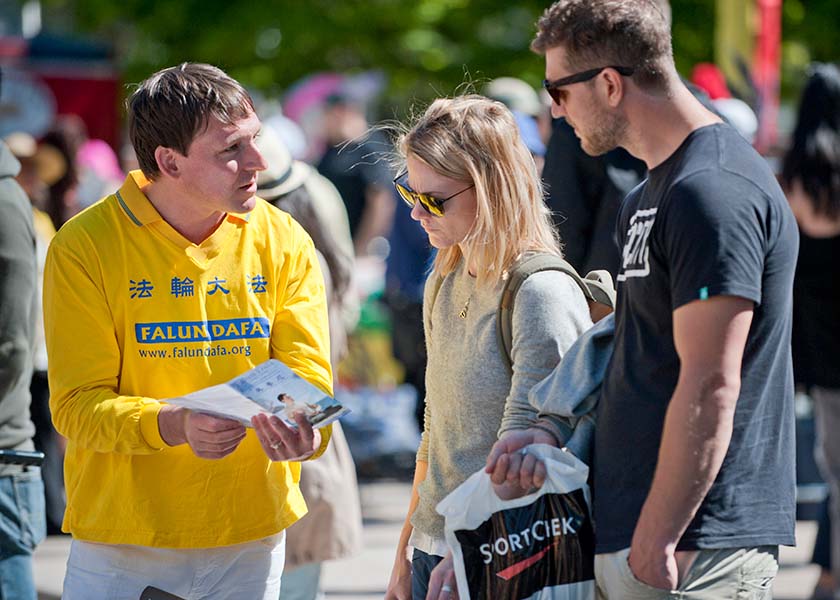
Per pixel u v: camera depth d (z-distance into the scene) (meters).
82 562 9.28
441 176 9.05
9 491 11.46
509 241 9.05
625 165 14.10
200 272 9.14
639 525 7.68
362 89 38.34
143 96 8.99
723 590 7.77
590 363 8.54
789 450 8.04
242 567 9.41
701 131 7.77
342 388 26.25
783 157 15.48
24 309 11.40
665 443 7.54
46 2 42.47
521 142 9.22
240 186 9.02
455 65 39.34
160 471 9.09
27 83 34.00
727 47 23.86
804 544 19.84
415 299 22.92
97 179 27.89
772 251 7.61
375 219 28.14
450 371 9.33
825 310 15.31
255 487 9.29
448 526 8.58
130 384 9.16
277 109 40.53
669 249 7.57
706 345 7.38
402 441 25.66
